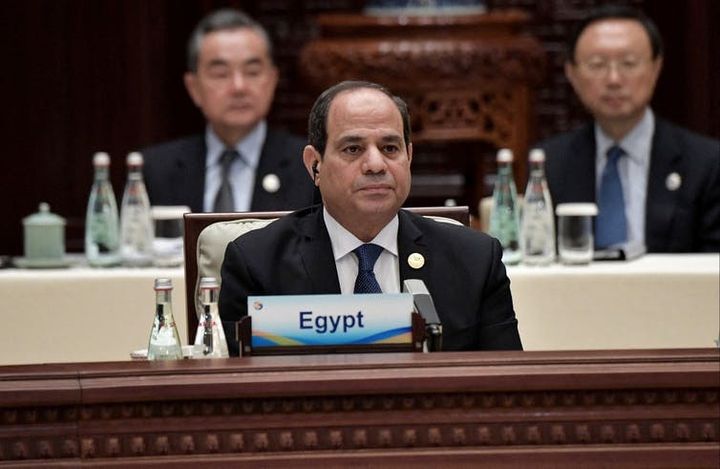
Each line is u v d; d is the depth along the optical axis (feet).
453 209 25.58
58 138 54.75
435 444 16.61
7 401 16.28
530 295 29.94
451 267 23.00
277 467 16.46
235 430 16.55
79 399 16.33
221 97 38.22
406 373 16.53
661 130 37.93
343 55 45.37
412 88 45.60
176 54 55.36
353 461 16.49
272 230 23.41
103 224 32.86
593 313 29.89
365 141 21.93
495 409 16.65
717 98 55.47
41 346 30.22
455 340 22.52
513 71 45.70
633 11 38.17
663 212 37.06
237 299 22.84
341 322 18.37
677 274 29.73
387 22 46.09
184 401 16.47
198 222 25.45
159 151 39.19
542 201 31.78
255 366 16.71
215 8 56.24
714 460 16.65
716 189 37.06
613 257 32.17
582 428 16.67
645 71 37.47
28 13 54.34
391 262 23.02
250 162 38.65
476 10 47.09
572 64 38.42
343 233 22.90
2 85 54.39
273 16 57.67
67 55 54.60
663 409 16.69
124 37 54.75
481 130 45.96
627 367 16.65
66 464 16.43
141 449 16.53
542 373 16.52
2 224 54.65
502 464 16.57
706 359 16.87
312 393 16.40
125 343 30.25
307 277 22.80
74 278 30.17
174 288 30.07
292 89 58.03
